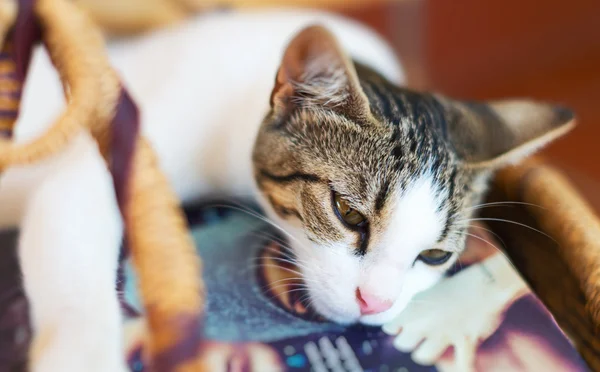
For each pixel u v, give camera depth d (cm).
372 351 27
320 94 30
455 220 30
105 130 24
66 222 27
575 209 30
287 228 31
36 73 38
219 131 35
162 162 34
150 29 50
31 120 36
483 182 32
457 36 78
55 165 29
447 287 30
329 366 26
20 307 28
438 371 26
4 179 31
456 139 31
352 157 29
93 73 24
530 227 32
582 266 29
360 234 29
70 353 24
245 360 26
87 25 26
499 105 35
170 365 21
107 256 27
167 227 23
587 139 69
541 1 79
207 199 36
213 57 37
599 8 82
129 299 27
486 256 32
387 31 73
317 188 30
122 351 25
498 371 26
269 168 32
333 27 44
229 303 29
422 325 28
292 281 30
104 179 29
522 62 82
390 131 29
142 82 38
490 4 77
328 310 29
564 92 77
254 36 39
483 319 28
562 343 27
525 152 32
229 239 32
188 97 35
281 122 31
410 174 29
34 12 26
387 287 28
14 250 30
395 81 40
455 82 80
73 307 25
